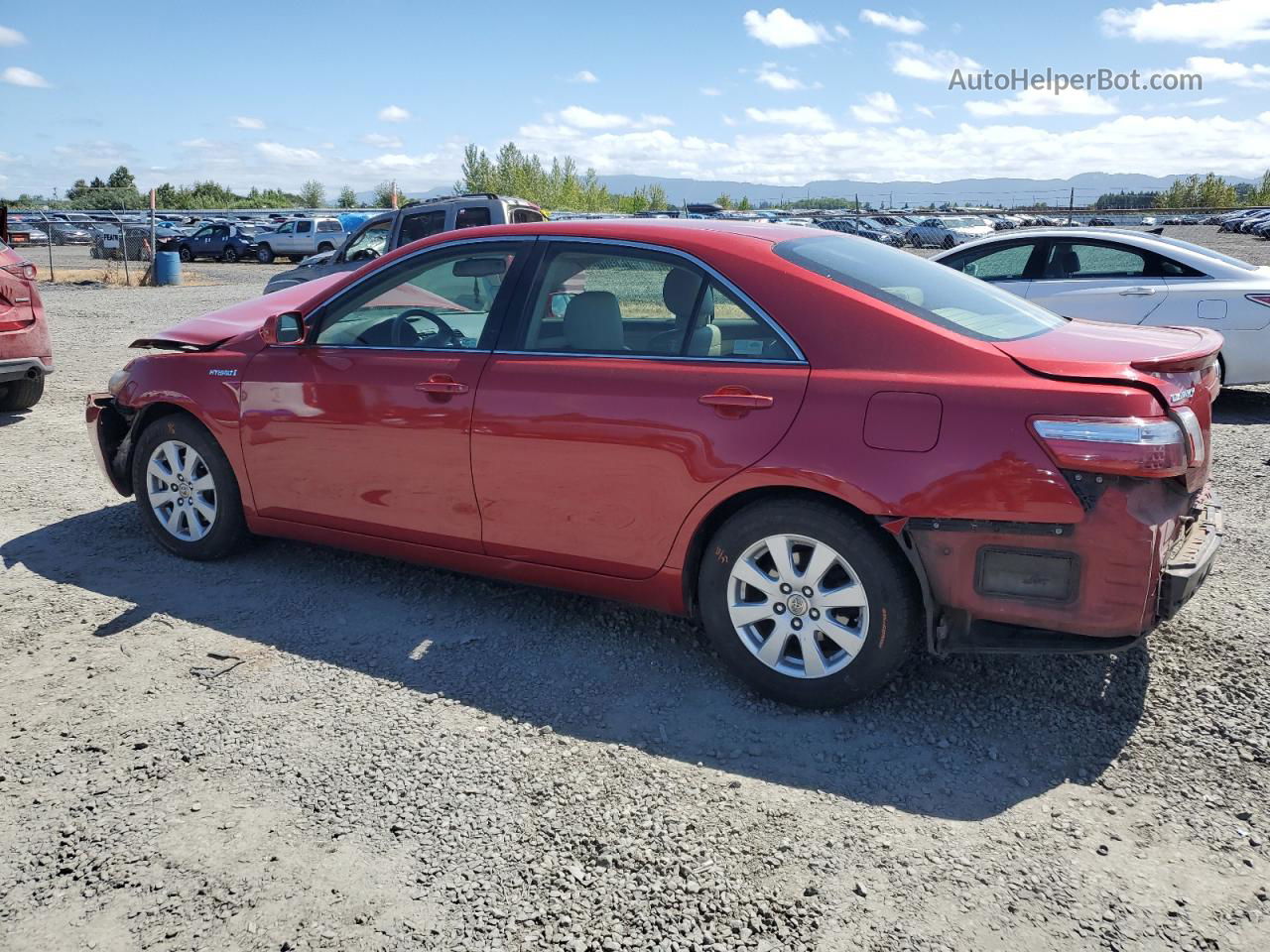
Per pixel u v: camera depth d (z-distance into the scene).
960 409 3.00
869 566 3.15
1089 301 8.31
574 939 2.33
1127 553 2.86
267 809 2.84
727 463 3.30
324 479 4.30
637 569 3.62
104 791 2.93
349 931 2.36
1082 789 2.91
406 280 4.17
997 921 2.37
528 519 3.79
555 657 3.80
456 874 2.56
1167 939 2.30
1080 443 2.84
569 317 3.74
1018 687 3.51
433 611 4.24
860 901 2.44
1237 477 6.25
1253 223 47.12
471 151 57.19
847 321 3.25
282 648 3.90
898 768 3.04
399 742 3.20
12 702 3.47
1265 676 3.54
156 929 2.38
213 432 4.59
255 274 29.48
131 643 3.95
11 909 2.45
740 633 3.44
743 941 2.32
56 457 6.91
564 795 2.90
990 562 3.00
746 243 3.54
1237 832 2.69
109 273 26.30
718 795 2.90
